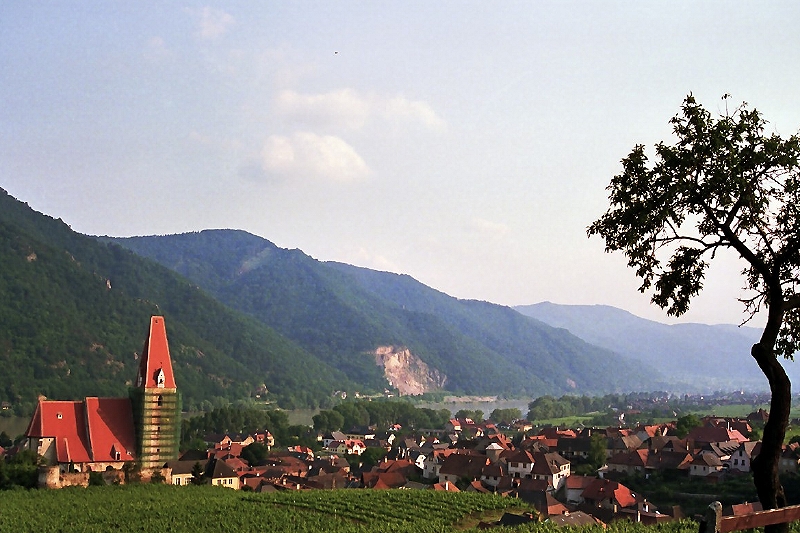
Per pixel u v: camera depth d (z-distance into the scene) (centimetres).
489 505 10406
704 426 17825
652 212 2914
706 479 13275
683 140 2878
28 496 11431
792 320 3064
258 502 10831
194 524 9344
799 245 2848
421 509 10175
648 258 3039
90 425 13475
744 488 12100
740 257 2956
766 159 2786
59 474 12381
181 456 17225
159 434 13925
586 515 9575
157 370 14050
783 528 2752
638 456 14862
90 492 11950
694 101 2861
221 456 18600
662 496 12325
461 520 9688
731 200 2800
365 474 15525
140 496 11675
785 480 10356
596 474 15675
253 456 19612
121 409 13925
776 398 2777
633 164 2936
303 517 9719
